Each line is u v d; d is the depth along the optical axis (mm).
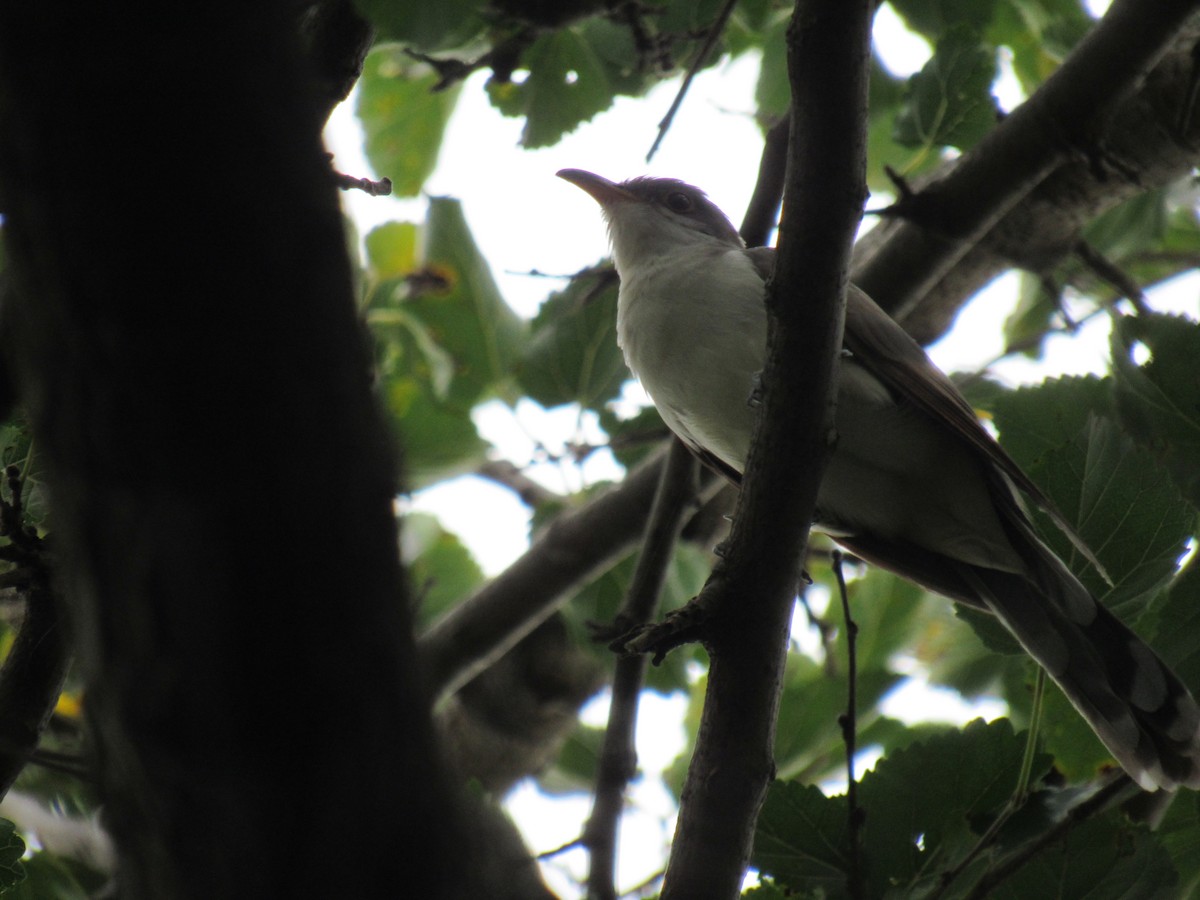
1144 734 7414
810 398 5680
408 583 2857
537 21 8070
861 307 8891
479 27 8055
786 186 5605
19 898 7551
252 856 2732
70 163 2498
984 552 8922
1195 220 13445
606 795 6410
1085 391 8109
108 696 2715
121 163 2506
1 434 6371
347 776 2738
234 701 2656
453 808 2914
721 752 5680
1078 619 7910
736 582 5770
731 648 5758
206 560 2604
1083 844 6500
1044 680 7691
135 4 2500
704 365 9086
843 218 5512
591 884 6070
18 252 2609
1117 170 9312
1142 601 7531
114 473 2592
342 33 6262
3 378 3307
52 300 2574
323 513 2672
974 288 10859
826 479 9086
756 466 5770
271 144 2605
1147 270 13203
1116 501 7262
